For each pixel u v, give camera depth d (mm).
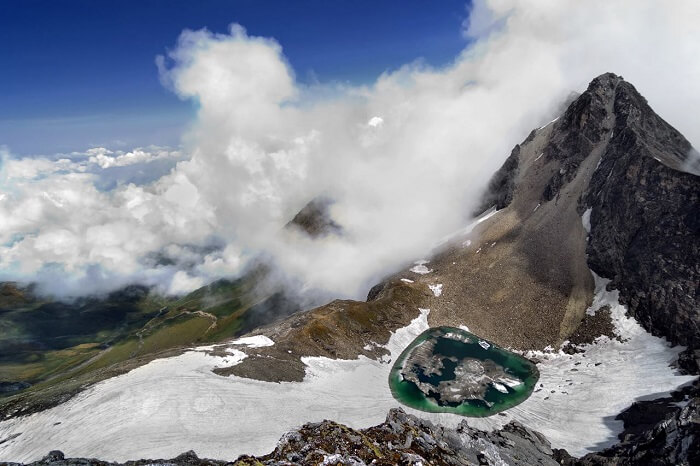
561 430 87625
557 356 118000
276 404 80812
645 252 127500
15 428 68375
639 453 64250
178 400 75375
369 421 82312
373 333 125188
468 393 101312
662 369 98875
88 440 63281
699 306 105688
